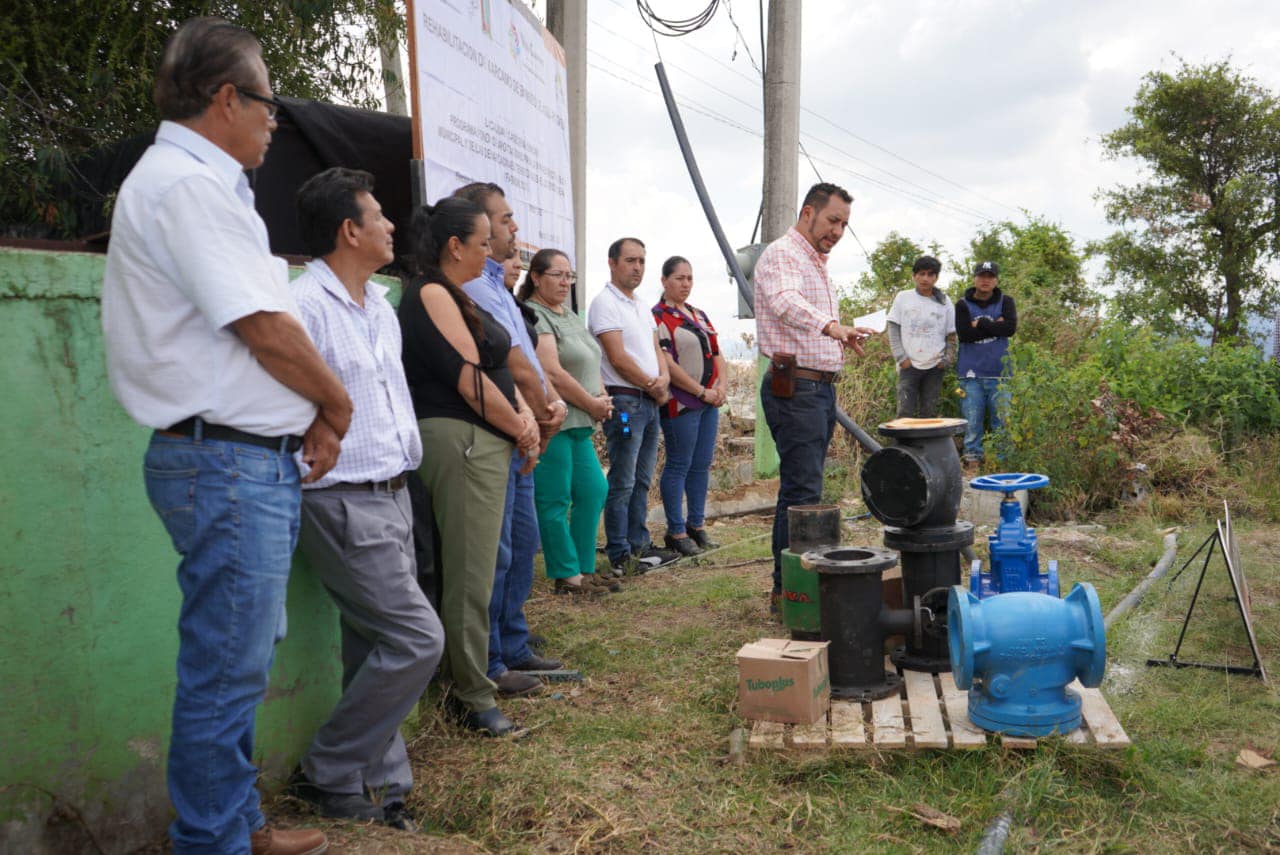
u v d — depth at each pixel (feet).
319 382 7.16
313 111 12.73
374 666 9.05
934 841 9.15
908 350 28.71
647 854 8.94
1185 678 13.37
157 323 6.62
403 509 9.32
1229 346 32.68
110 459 7.85
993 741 10.64
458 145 13.97
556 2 23.97
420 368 10.85
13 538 7.23
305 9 18.72
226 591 6.89
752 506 26.81
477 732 11.39
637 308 19.24
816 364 15.49
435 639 9.22
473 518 10.94
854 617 12.13
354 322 8.87
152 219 6.51
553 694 12.88
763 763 10.68
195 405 6.71
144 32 17.04
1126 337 33.17
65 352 7.53
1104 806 9.70
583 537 17.81
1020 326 36.55
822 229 15.69
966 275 45.70
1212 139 93.45
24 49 16.10
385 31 20.97
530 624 16.03
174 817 8.37
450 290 10.77
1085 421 26.32
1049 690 10.64
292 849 7.91
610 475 19.45
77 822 7.67
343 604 9.19
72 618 7.62
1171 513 24.82
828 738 10.81
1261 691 12.90
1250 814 9.47
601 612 16.80
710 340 21.13
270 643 7.29
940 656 12.76
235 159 7.04
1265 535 22.71
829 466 29.71
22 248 7.56
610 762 10.73
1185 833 9.29
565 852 8.93
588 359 17.08
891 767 10.59
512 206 16.49
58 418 7.49
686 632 15.51
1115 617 15.76
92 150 15.14
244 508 6.86
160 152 6.77
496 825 9.35
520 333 12.75
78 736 7.68
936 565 13.30
